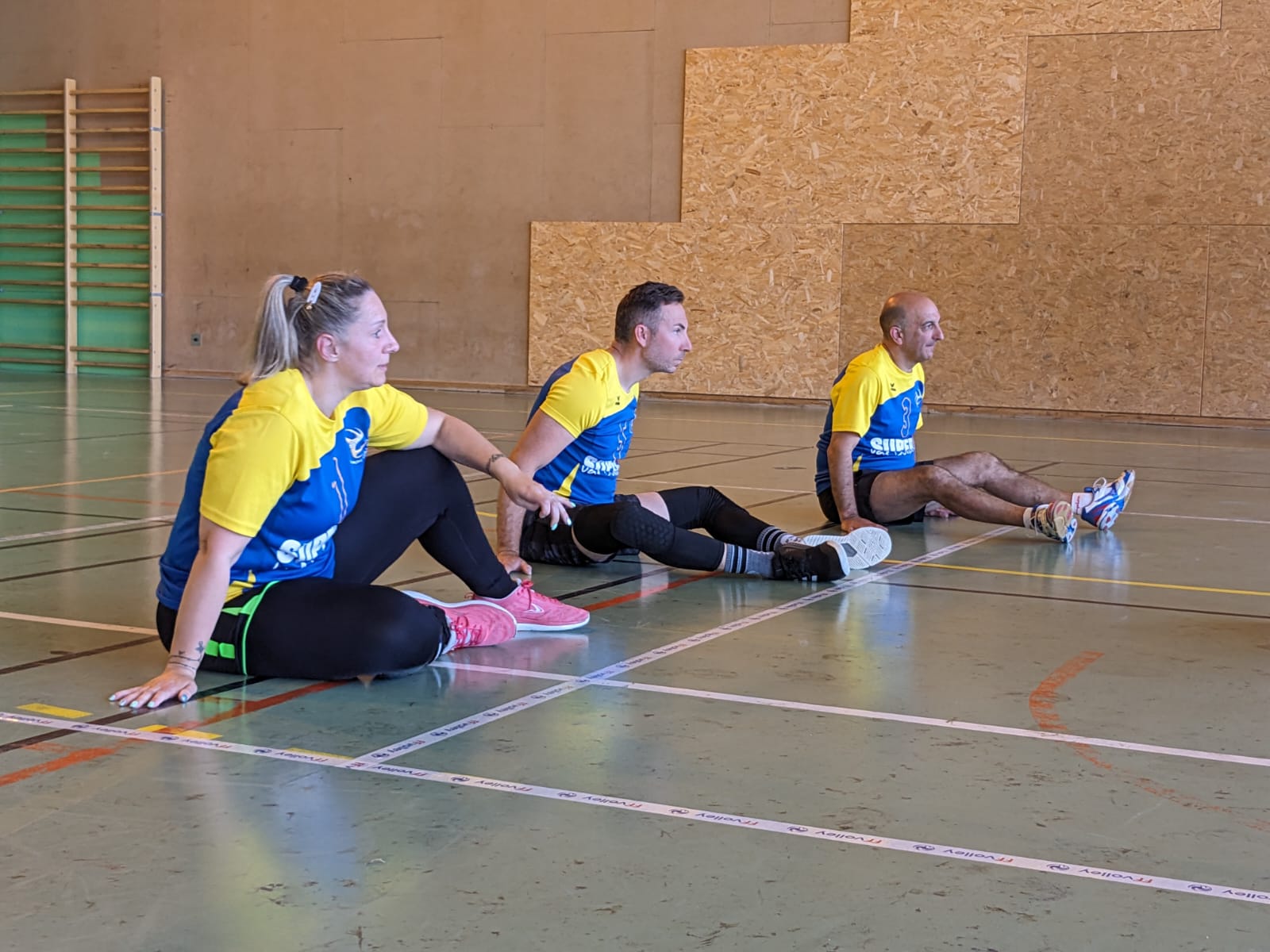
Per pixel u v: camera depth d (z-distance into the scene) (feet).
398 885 5.73
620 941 5.21
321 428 8.63
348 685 9.05
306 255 47.85
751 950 5.15
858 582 13.12
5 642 10.09
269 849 6.13
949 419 38.45
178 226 49.57
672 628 10.93
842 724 8.25
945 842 6.31
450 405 39.32
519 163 44.83
